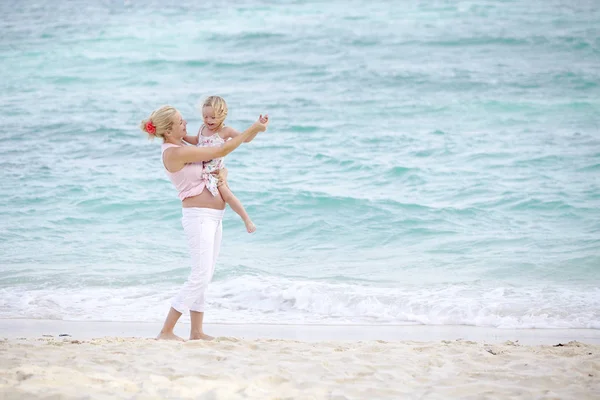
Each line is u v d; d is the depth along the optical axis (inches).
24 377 395.5
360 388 403.5
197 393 381.4
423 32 2687.0
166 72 2293.3
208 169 518.9
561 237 941.8
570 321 651.5
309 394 390.0
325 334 610.9
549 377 425.7
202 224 521.0
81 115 1755.7
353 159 1326.3
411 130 1560.0
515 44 2486.5
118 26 3031.5
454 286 763.4
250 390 389.7
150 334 603.2
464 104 1765.5
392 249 927.7
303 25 2901.1
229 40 2687.0
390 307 698.8
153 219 1055.6
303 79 2138.3
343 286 754.2
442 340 557.0
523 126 1574.8
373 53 2437.3
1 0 4089.6
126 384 390.3
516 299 714.2
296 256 904.9
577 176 1207.6
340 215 1058.7
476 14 2974.9
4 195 1159.6
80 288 772.6
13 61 2445.9
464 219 1029.8
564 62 2242.9
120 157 1397.6
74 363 439.5
